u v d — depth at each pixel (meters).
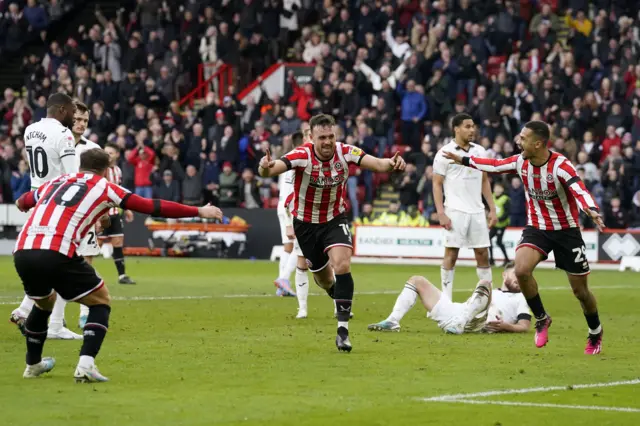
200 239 58.50
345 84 59.88
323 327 24.80
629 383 16.61
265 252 58.19
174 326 24.78
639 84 60.38
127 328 24.23
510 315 23.92
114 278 41.06
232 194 58.66
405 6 63.59
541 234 20.56
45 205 16.22
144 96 65.00
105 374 17.14
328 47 63.78
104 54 67.12
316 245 21.03
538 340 20.78
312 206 20.66
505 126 56.50
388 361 18.83
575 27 63.75
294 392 15.45
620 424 13.23
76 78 67.19
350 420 13.37
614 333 24.38
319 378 16.80
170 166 59.16
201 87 67.50
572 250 20.39
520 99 57.53
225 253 58.34
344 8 66.12
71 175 16.58
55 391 15.49
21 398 14.91
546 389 15.91
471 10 62.00
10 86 73.06
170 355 19.48
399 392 15.49
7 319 25.86
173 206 16.33
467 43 59.88
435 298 23.66
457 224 28.16
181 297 33.16
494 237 53.66
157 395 15.16
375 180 59.81
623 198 53.44
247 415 13.69
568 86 57.97
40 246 15.92
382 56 62.19
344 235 20.67
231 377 16.86
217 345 21.06
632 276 46.50
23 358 19.11
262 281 40.50
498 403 14.63
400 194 56.84
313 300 32.66
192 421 13.30
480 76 59.06
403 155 57.53
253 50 67.62
